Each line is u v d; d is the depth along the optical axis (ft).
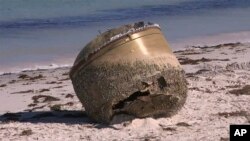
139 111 46.78
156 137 42.42
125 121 46.91
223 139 40.83
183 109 50.57
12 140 43.96
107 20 139.13
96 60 46.26
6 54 101.76
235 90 57.88
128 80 45.39
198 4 163.02
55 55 100.89
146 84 45.50
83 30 126.11
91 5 164.55
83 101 48.06
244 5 160.35
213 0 169.68
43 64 94.12
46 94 66.85
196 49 99.45
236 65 76.64
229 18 139.03
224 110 50.11
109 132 44.75
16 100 64.90
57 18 143.43
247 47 98.53
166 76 46.01
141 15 145.69
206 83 63.31
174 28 124.98
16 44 110.63
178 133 43.29
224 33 118.42
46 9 158.30
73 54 101.55
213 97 55.52
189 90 58.95
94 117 47.96
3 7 162.50
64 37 117.91
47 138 44.04
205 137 41.75
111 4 166.09
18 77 83.20
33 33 123.24
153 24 47.60
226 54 90.68
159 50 46.65
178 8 156.66
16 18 144.05
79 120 50.21
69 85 72.90
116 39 45.88
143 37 46.47
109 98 45.85
